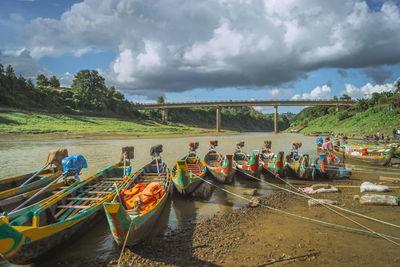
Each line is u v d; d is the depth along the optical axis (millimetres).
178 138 55875
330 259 6000
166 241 7137
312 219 8461
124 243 6449
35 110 63750
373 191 11414
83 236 7551
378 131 48719
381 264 5766
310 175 14500
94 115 80938
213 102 109375
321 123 93125
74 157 10031
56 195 8211
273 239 7090
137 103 114688
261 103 106812
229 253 6391
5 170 16438
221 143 41281
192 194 11742
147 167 13383
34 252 5770
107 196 8750
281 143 41594
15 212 6855
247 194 11586
